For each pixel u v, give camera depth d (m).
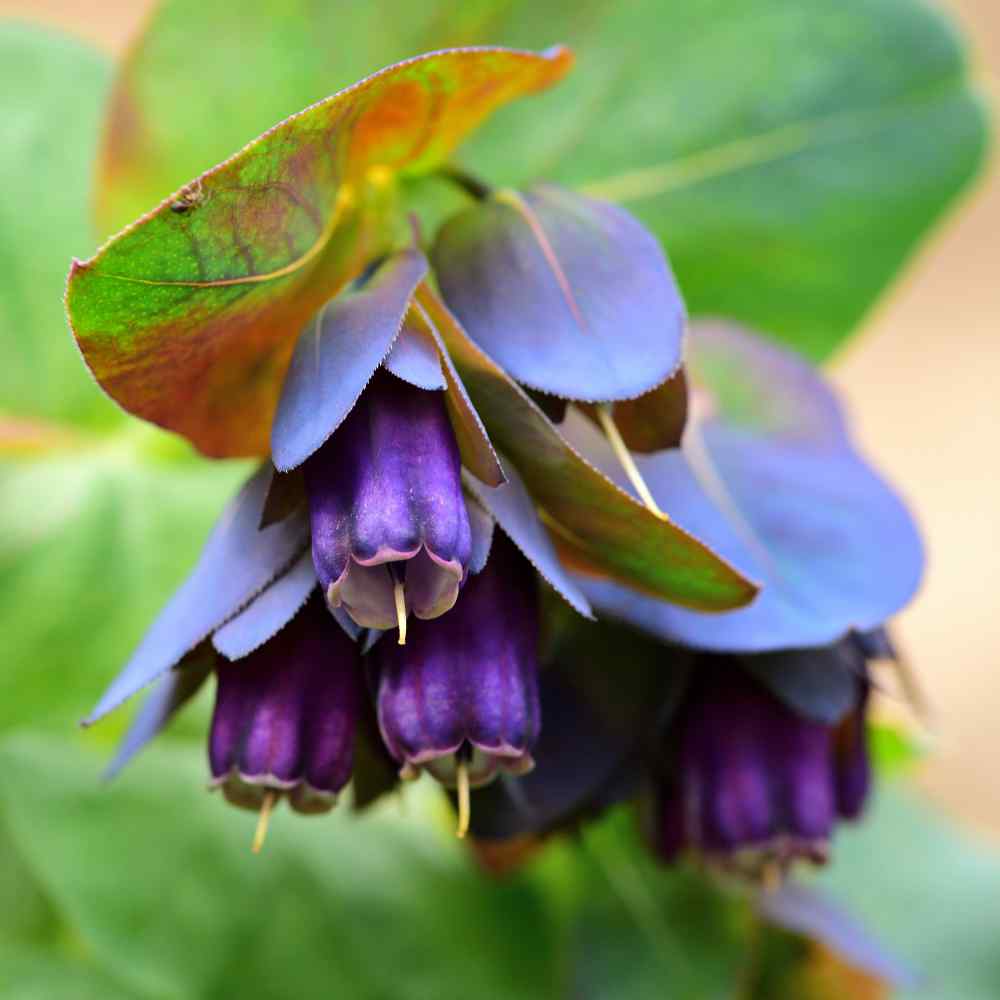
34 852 0.21
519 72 0.17
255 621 0.16
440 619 0.16
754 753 0.18
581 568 0.18
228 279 0.16
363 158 0.18
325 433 0.16
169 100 0.20
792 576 0.19
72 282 0.16
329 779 0.16
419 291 0.17
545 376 0.17
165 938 0.21
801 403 0.20
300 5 0.20
